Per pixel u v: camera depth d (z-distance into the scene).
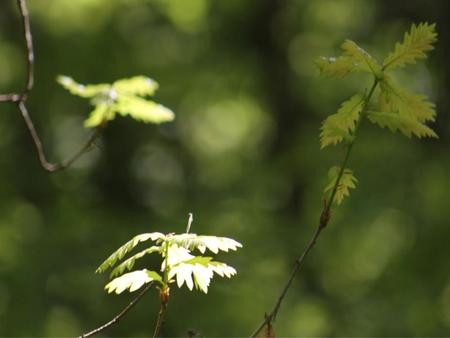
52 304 13.92
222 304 13.87
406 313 13.38
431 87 15.09
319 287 14.84
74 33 15.84
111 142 17.41
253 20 17.42
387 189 14.20
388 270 13.96
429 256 13.64
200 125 18.08
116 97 4.36
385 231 14.45
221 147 18.41
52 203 16.17
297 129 17.38
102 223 15.21
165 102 17.00
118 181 17.34
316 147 15.62
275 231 15.15
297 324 14.05
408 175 14.25
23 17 4.27
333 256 14.77
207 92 17.31
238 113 18.19
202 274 2.62
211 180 17.58
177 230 15.18
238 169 17.67
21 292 13.87
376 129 14.85
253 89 17.59
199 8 15.91
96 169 17.34
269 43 17.53
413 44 2.70
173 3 15.84
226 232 15.04
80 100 16.28
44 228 15.05
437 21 15.04
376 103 2.78
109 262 2.63
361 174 14.46
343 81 16.70
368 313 13.84
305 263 14.81
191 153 18.12
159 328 2.64
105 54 16.02
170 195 17.56
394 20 16.05
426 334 13.16
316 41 17.36
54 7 15.32
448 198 13.67
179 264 2.63
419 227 13.73
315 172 15.44
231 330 13.62
